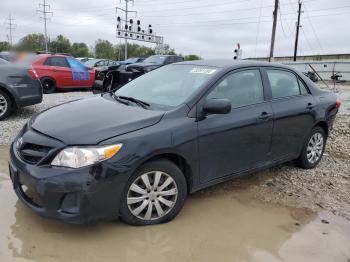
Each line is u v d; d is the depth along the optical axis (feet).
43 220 11.29
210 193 14.06
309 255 10.40
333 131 24.73
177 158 11.80
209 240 10.83
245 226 11.75
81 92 44.80
